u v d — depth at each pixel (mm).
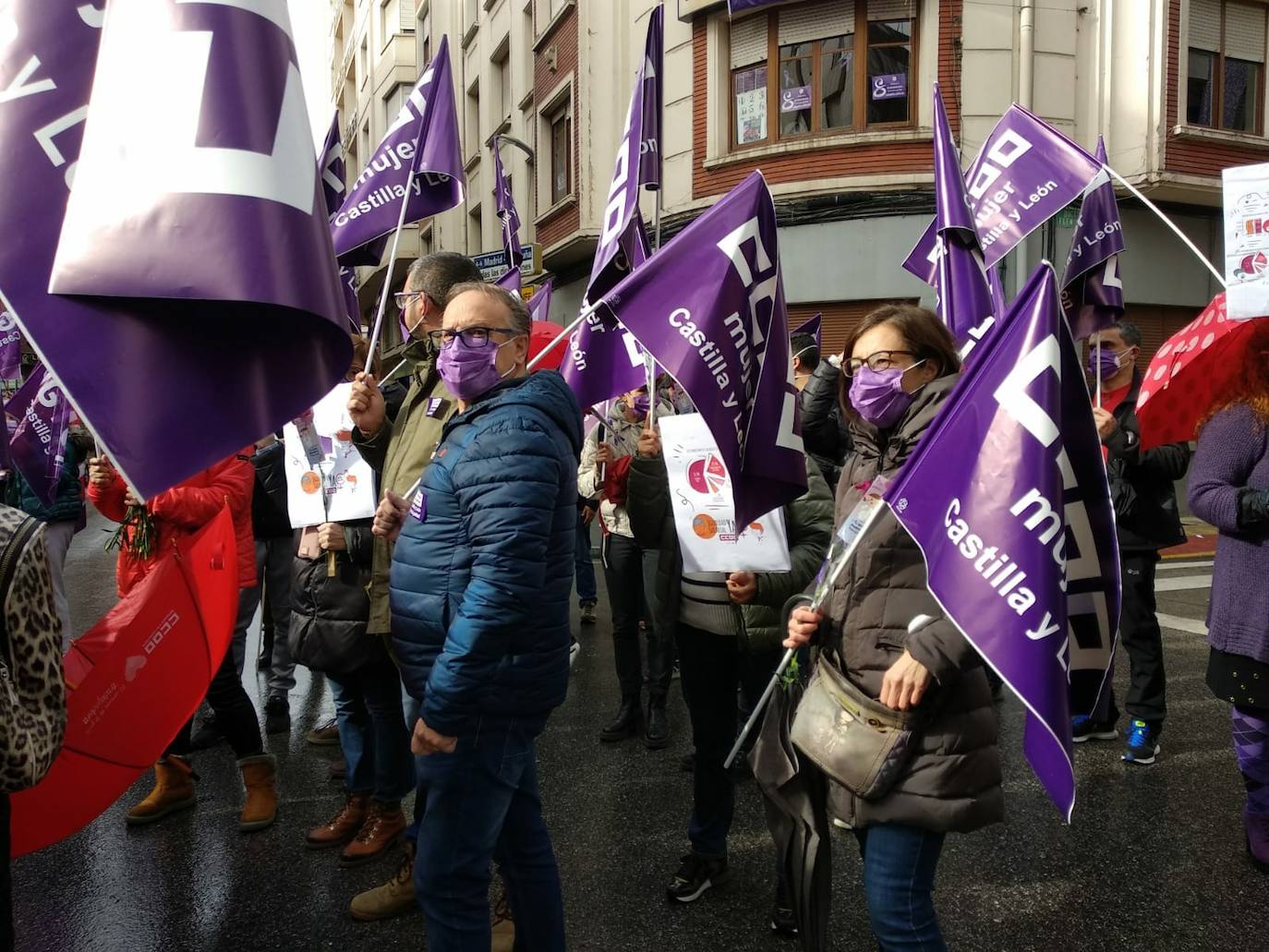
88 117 1393
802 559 2850
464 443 2078
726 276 2588
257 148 1417
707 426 2525
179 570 2908
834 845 3400
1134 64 11938
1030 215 4176
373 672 3176
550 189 16219
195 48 1412
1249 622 2930
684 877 2967
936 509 1877
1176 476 4113
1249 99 12734
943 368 2166
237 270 1362
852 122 11953
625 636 4578
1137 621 4109
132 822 3510
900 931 1909
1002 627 1781
